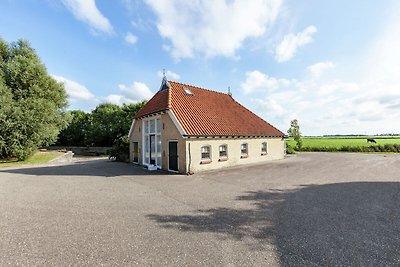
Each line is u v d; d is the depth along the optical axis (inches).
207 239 187.3
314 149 1443.2
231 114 780.6
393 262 149.4
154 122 671.1
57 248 172.4
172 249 170.4
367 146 1359.5
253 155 755.4
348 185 392.2
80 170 614.5
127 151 870.4
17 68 942.4
